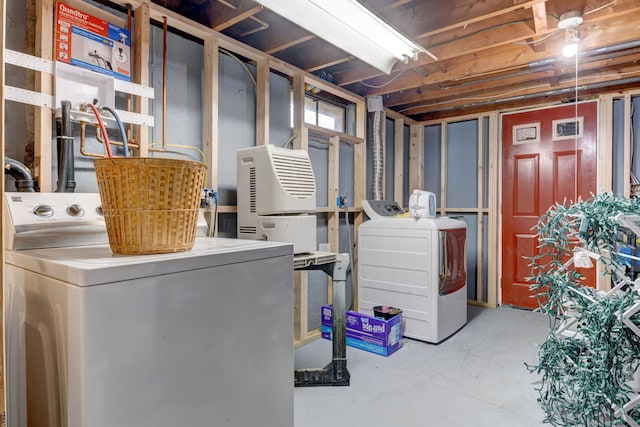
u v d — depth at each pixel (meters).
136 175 1.00
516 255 4.00
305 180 2.28
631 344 1.70
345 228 3.59
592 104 3.58
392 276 3.13
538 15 2.19
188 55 2.34
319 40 2.86
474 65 3.07
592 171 3.57
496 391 2.20
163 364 0.92
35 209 1.24
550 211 2.05
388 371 2.47
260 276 1.18
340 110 3.75
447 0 2.33
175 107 2.27
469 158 4.28
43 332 0.93
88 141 1.87
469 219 4.29
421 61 2.90
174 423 0.94
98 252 1.09
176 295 0.95
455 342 2.98
